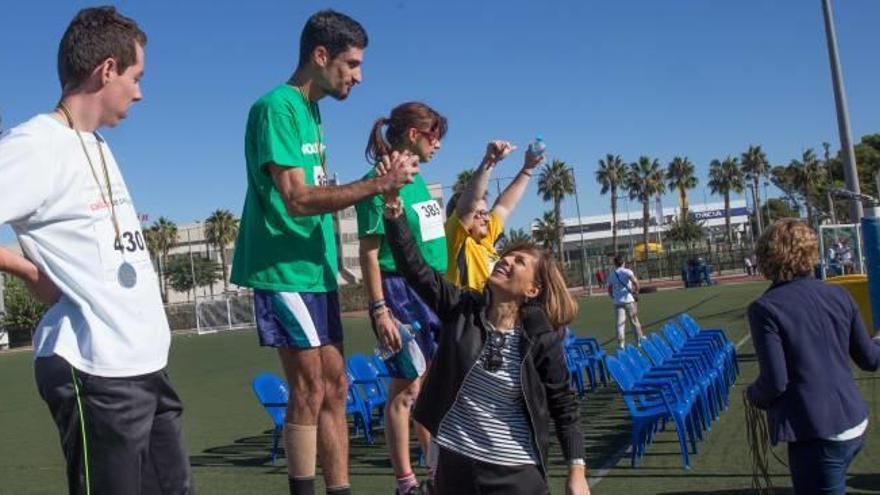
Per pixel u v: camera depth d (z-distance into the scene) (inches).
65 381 112.1
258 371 781.9
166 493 121.6
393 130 189.3
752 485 258.2
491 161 213.5
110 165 120.2
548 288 146.8
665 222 3909.9
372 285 174.9
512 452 141.3
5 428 506.0
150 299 120.8
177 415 124.7
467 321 146.6
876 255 426.0
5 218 104.7
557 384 145.9
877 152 3238.2
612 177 3415.4
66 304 114.7
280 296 157.0
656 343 419.8
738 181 3718.0
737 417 371.2
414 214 191.8
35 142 108.9
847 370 162.4
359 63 163.8
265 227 158.1
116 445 113.8
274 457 352.5
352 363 391.9
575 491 143.1
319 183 160.1
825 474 158.7
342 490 165.8
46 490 315.6
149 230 3289.9
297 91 160.9
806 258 165.2
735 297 1315.2
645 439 311.4
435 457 150.1
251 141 158.7
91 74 116.4
